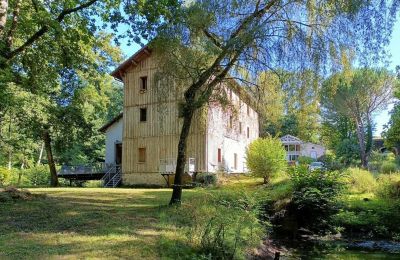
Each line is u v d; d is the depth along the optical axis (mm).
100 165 32906
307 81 10992
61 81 21359
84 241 7652
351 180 17672
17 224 9383
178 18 11727
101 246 7289
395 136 29031
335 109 44719
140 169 28391
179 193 12266
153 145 27984
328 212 13742
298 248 11516
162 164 27234
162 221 9695
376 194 16016
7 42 14023
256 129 36656
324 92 11445
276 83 11977
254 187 19047
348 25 10453
